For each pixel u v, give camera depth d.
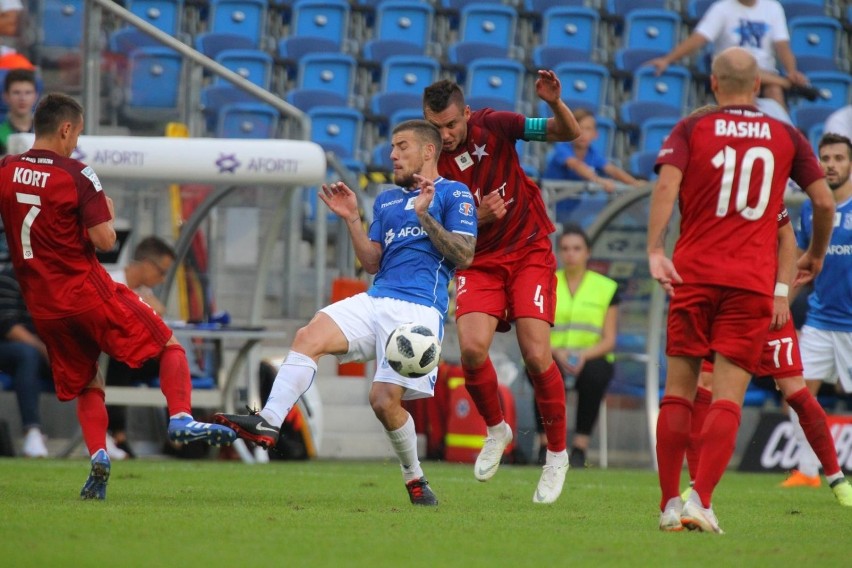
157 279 39.44
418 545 17.27
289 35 65.19
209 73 42.22
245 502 23.56
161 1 59.56
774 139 19.31
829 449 27.75
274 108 42.41
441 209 22.25
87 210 21.98
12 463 34.72
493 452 25.34
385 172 51.34
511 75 61.19
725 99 19.61
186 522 19.28
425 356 21.47
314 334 21.91
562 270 42.06
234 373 39.88
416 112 58.38
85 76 42.25
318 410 41.50
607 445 42.91
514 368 43.28
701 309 19.25
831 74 65.25
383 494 26.52
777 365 27.91
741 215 19.16
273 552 16.12
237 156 37.62
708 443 19.16
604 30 67.94
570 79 62.12
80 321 22.30
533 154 60.00
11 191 22.11
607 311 41.53
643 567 15.57
